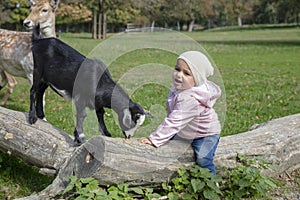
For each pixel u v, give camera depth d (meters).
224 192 4.18
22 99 8.98
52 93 9.78
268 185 4.22
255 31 51.44
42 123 4.34
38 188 4.39
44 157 4.11
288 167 4.78
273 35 40.19
